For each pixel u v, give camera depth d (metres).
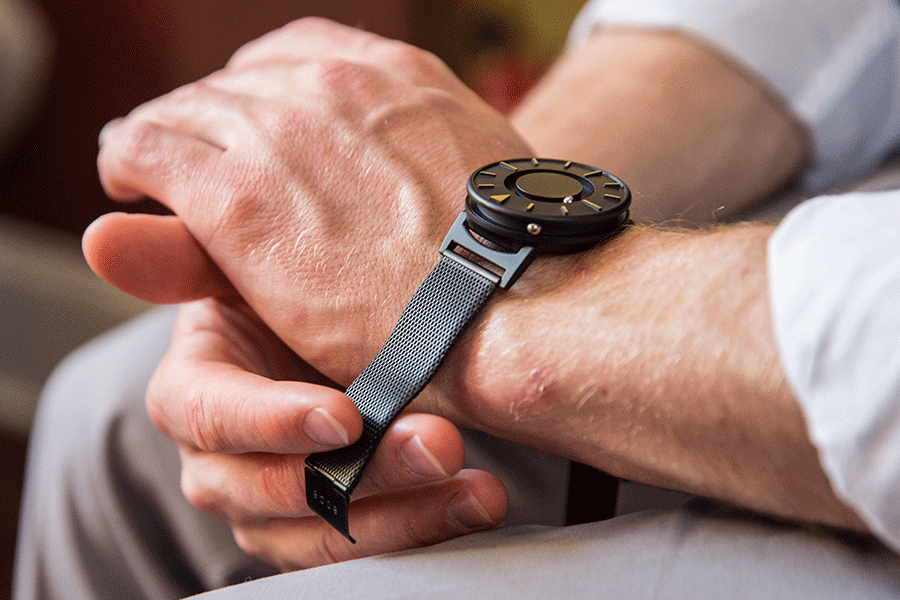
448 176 0.52
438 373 0.48
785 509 0.44
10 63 1.11
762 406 0.44
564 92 0.63
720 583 0.43
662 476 0.46
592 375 0.46
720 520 0.45
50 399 0.64
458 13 1.36
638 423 0.45
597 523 0.46
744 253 0.46
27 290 1.30
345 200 0.51
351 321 0.50
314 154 0.52
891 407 0.41
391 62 0.55
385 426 0.46
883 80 0.63
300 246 0.51
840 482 0.42
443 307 0.48
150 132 0.53
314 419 0.46
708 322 0.45
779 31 0.62
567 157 0.59
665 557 0.44
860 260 0.42
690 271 0.46
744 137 0.62
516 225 0.48
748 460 0.44
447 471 0.46
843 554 0.44
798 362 0.42
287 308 0.51
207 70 1.17
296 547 0.50
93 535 0.61
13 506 1.08
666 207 0.60
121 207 1.23
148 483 0.59
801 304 0.43
